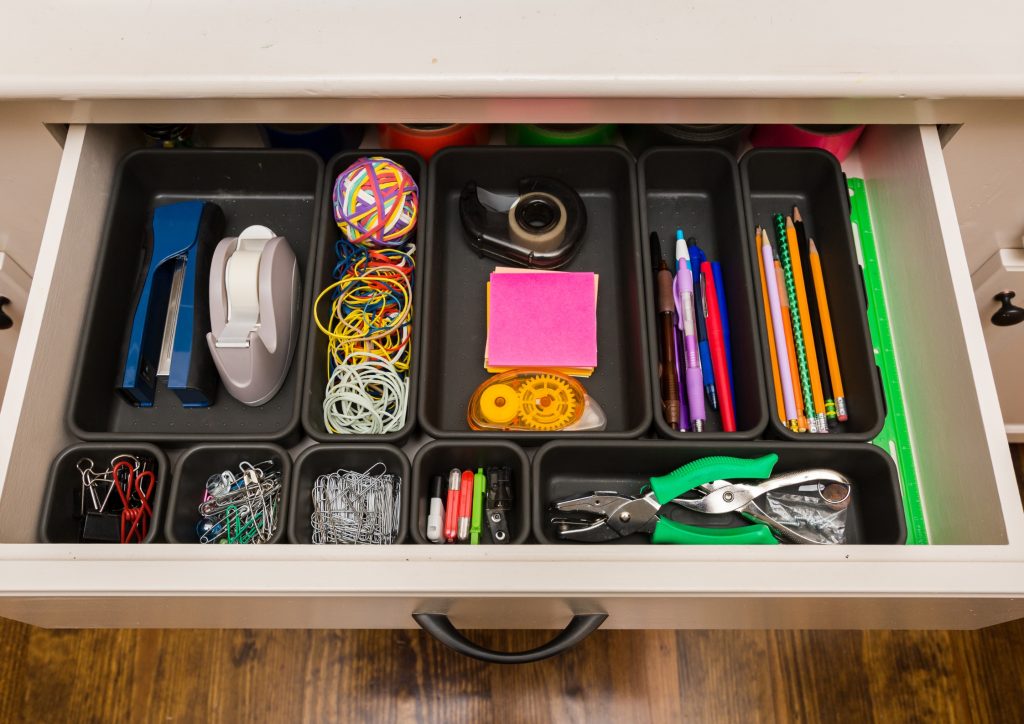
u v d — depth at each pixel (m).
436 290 0.81
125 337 0.81
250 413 0.79
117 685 1.13
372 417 0.79
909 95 0.65
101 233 0.78
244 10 0.66
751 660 1.15
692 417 0.79
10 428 0.66
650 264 0.79
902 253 0.80
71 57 0.65
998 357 1.05
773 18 0.66
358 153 0.81
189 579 0.60
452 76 0.64
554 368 0.81
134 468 0.74
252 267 0.75
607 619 0.81
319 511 0.75
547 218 0.83
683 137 0.82
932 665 1.15
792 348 0.81
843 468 0.76
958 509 0.72
